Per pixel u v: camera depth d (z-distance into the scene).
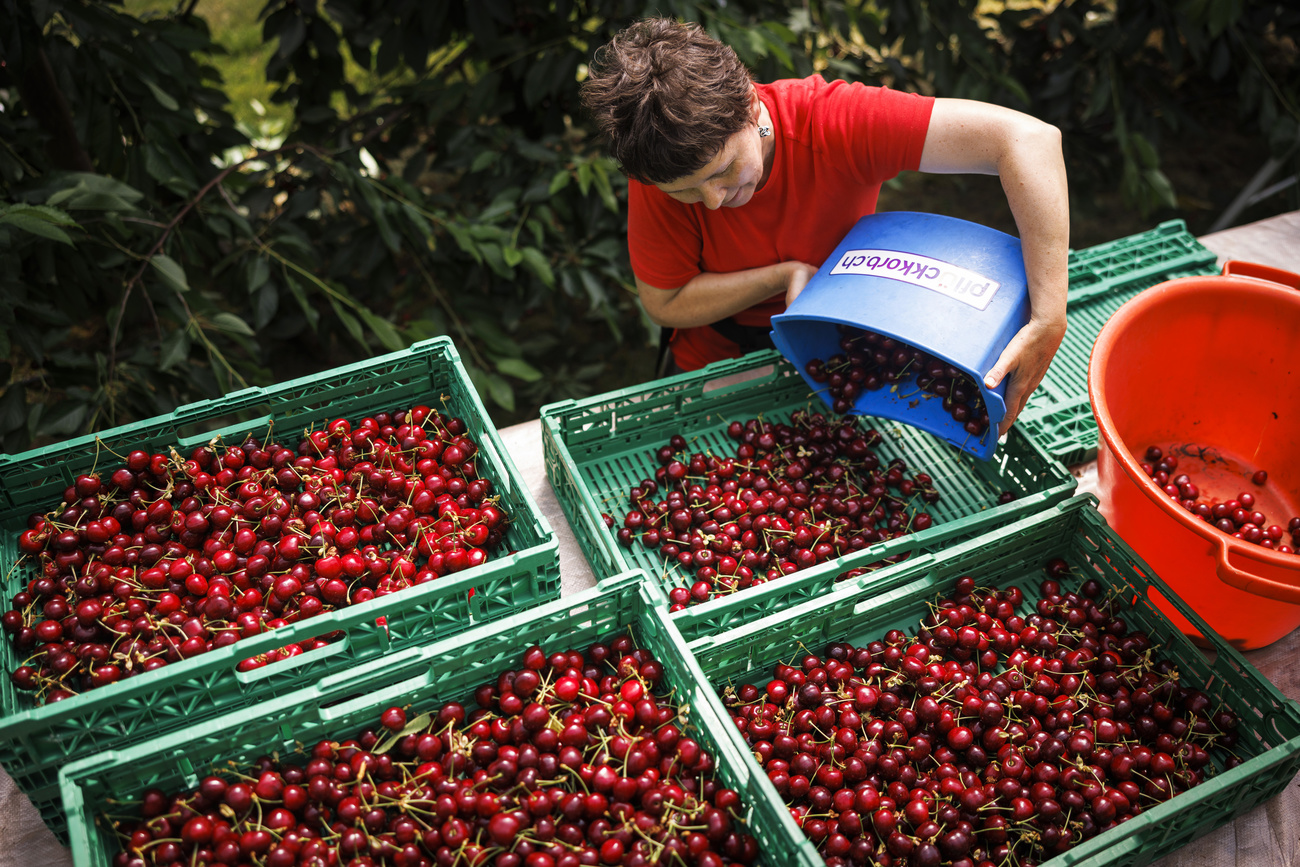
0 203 2.67
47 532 1.99
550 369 4.73
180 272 3.15
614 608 1.89
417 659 1.71
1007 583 2.24
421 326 3.83
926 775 1.83
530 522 1.95
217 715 1.71
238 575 1.96
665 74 1.72
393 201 3.70
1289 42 5.96
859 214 2.32
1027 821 1.72
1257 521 2.32
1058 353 2.73
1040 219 1.91
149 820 1.57
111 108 3.25
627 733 1.73
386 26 3.79
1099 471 2.18
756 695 1.99
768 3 4.04
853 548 2.22
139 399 3.31
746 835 1.64
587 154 4.10
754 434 2.48
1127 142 4.54
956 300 1.90
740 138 1.86
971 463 2.47
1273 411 2.40
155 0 5.59
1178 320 2.33
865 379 2.25
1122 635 2.06
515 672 1.84
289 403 2.26
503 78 4.11
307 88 4.00
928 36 4.36
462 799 1.62
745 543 2.23
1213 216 5.48
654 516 2.29
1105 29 4.73
